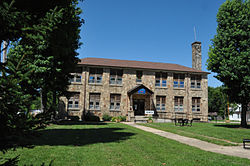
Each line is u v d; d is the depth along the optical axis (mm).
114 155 6836
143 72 30641
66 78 16969
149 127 19062
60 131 13156
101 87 28750
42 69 11039
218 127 20297
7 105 2717
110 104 28906
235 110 55719
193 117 31312
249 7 20906
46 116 3256
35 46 3768
